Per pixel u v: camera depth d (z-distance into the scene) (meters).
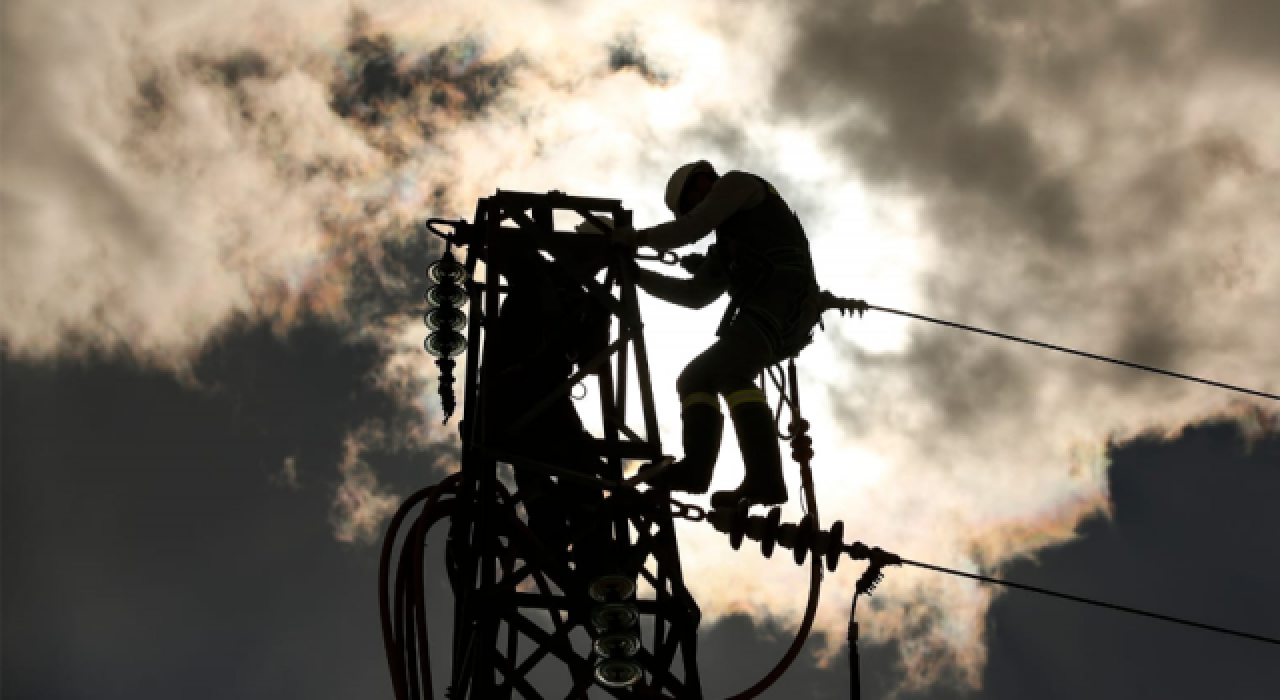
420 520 11.45
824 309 11.70
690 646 10.55
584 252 11.92
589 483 10.23
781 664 10.48
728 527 10.14
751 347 10.43
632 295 11.09
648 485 10.34
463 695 11.32
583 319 12.15
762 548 10.21
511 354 12.01
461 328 12.10
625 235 10.80
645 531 10.59
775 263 10.70
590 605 10.48
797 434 11.30
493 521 10.80
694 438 10.23
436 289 12.07
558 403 11.51
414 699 11.62
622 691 10.38
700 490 10.30
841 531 10.28
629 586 9.92
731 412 10.37
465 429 11.71
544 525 11.33
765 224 10.88
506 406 11.48
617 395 12.34
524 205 12.09
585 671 10.27
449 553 12.01
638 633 9.74
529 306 12.12
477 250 12.41
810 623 10.50
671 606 10.60
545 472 10.38
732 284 10.90
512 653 12.29
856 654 10.59
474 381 11.85
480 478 10.83
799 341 10.93
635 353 10.98
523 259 12.19
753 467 10.19
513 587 10.39
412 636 11.92
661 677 10.69
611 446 11.30
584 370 10.80
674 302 11.81
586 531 10.47
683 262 11.96
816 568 10.55
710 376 10.42
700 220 10.58
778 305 10.59
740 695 10.33
